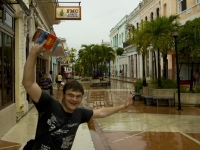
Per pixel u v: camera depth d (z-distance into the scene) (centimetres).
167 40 1270
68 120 236
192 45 1268
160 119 905
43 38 221
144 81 1551
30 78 219
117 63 6016
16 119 812
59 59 4206
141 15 3759
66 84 242
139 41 1439
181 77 2481
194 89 1387
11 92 773
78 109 258
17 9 865
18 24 893
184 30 1287
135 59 4288
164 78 1444
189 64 2483
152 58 3203
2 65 673
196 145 595
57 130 227
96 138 670
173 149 567
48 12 1781
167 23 1307
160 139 648
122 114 1012
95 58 3409
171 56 2566
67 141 233
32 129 721
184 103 1227
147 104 1270
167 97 1218
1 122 641
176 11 2514
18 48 898
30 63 219
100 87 2655
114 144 614
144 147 584
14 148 559
